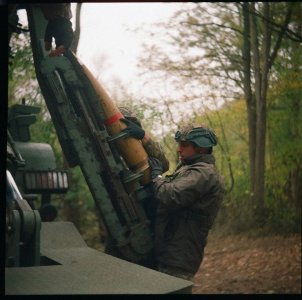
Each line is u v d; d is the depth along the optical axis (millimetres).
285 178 12477
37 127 6309
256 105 12586
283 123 12758
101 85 3135
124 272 2076
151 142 3281
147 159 3197
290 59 12070
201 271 9516
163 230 3062
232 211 12758
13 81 5977
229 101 13016
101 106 3133
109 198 3100
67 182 3699
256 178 12383
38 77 3229
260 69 12297
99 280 1938
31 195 3277
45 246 2699
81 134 3080
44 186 3578
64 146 3234
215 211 3068
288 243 10438
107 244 3260
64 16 3146
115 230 3100
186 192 2955
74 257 2334
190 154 3133
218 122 12625
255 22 11930
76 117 3098
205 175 3004
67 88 3141
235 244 11117
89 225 11133
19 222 2062
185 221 3031
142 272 2094
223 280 8641
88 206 10758
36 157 3600
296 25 11531
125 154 3168
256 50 12125
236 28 12328
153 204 3209
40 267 2066
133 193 3127
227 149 13227
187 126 3158
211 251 10836
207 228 3076
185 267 3018
